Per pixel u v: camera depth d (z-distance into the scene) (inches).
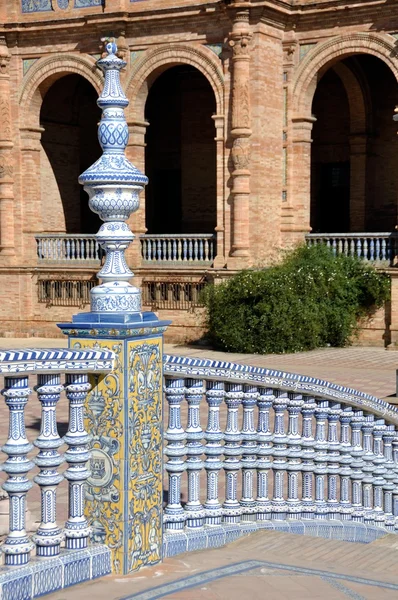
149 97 1558.8
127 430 231.3
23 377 210.5
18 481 213.8
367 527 335.3
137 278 1250.6
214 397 275.1
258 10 1148.5
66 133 1386.6
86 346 233.1
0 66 1295.5
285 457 308.5
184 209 1526.8
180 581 231.8
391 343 1133.1
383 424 357.7
